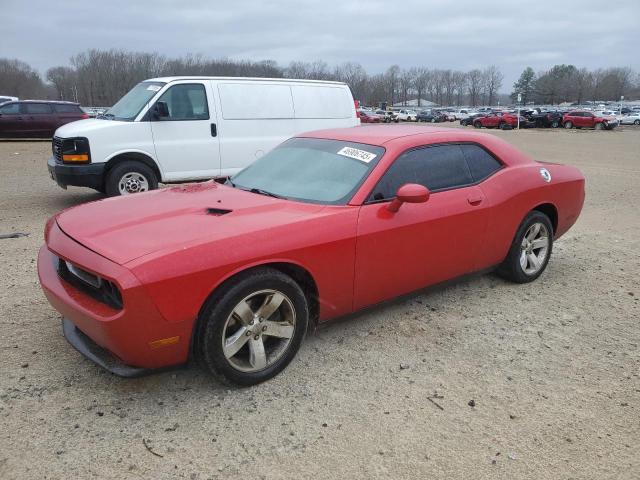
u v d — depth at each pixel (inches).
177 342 112.7
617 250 253.8
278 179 158.6
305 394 124.0
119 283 103.9
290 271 130.6
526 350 148.6
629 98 5802.2
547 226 197.6
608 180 511.8
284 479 97.7
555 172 200.5
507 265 191.8
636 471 102.2
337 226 133.8
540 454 106.2
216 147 339.0
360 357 141.5
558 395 127.0
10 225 279.0
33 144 815.1
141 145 317.4
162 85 324.2
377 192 144.5
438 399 123.6
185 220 127.1
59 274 127.2
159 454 103.2
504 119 1844.2
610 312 176.9
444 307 175.8
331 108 381.7
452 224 158.6
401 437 110.0
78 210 142.7
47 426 110.3
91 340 123.0
